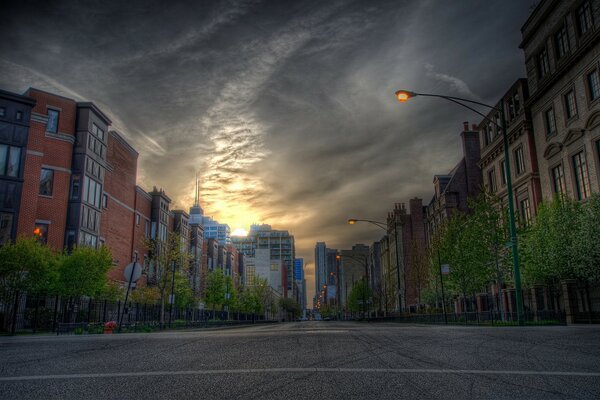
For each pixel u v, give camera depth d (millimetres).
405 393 4422
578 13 33219
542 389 4547
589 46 31328
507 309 38344
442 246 42594
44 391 4613
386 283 88438
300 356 7457
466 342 9586
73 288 33469
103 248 36312
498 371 5648
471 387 4676
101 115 46312
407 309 76625
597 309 29062
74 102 43688
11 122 37250
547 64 38000
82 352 8562
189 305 66312
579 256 27516
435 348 8461
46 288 32156
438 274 46406
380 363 6504
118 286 45281
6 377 5488
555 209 31328
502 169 46188
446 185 65688
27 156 38469
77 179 42656
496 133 47188
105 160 47469
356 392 4488
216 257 95438
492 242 34594
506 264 35062
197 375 5539
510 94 43969
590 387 4625
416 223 80812
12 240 35781
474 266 36969
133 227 56250
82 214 42562
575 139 33344
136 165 57812
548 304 31438
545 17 37219
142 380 5219
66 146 42156
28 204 37906
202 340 11273
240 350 8523
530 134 40094
